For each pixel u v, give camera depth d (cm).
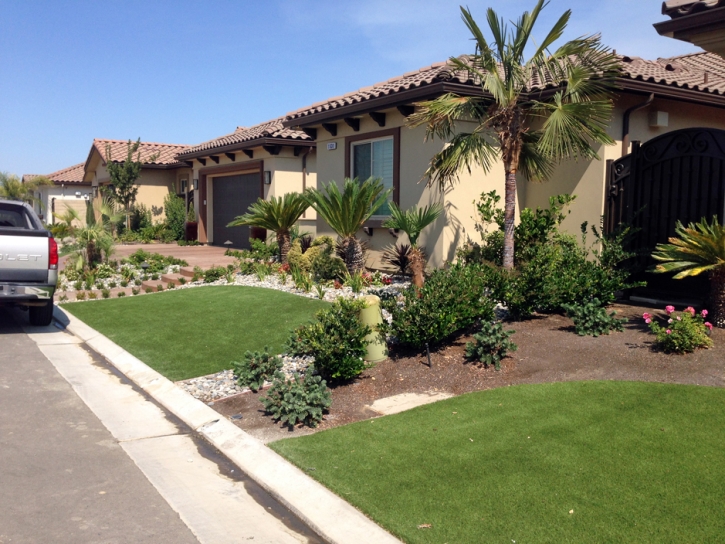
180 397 671
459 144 954
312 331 685
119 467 504
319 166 1516
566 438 489
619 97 1055
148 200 2917
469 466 456
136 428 596
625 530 361
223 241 2242
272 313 1012
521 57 912
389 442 514
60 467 499
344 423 574
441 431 526
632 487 408
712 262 700
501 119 927
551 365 664
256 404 643
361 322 722
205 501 449
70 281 1517
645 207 919
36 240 965
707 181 851
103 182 3102
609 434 490
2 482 468
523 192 1218
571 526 369
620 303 922
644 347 681
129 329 990
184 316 1048
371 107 1225
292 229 1597
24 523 408
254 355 710
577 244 1052
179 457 530
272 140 1750
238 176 2106
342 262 1233
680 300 887
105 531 401
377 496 425
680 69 1280
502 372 661
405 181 1241
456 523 382
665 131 1143
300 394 586
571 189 1099
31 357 852
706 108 1216
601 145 1040
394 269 1278
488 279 831
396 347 761
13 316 1154
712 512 374
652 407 536
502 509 394
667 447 461
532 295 814
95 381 750
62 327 1058
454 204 1155
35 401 665
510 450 476
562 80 945
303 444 525
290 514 432
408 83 1163
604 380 611
